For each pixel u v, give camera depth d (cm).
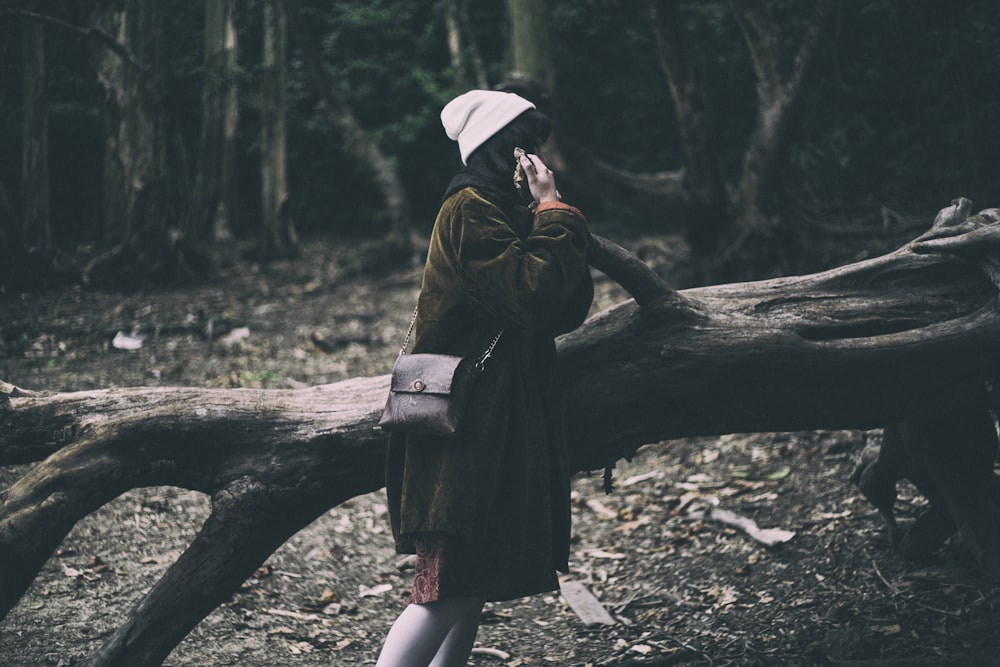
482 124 231
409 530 217
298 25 1017
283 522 268
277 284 944
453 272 221
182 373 618
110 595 337
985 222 288
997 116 493
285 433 268
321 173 1407
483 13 1379
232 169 1209
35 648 298
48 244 851
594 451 279
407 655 219
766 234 627
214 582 261
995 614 292
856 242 585
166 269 911
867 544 351
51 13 865
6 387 270
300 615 344
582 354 274
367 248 1191
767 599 334
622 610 349
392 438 232
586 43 1204
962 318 275
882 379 274
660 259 855
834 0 545
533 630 343
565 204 220
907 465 317
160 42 897
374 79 1412
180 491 431
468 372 218
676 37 648
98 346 678
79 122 1039
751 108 761
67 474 250
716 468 459
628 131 1276
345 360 668
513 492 222
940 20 522
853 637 292
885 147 585
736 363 269
